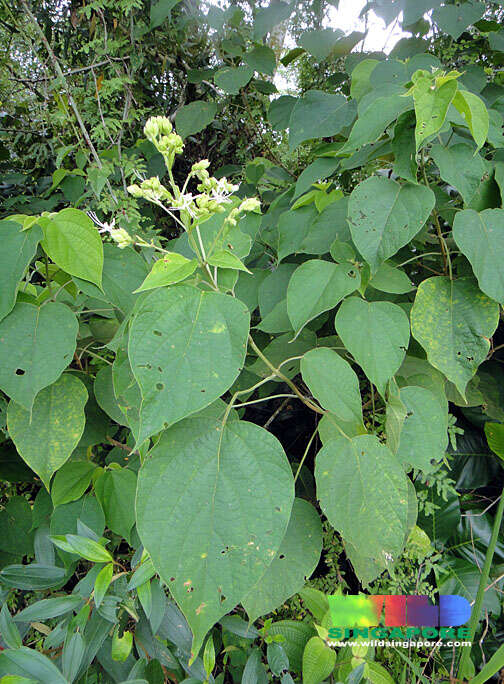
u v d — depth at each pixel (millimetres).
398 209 508
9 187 1193
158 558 389
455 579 714
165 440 424
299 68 1129
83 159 940
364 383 715
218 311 409
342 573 694
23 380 458
